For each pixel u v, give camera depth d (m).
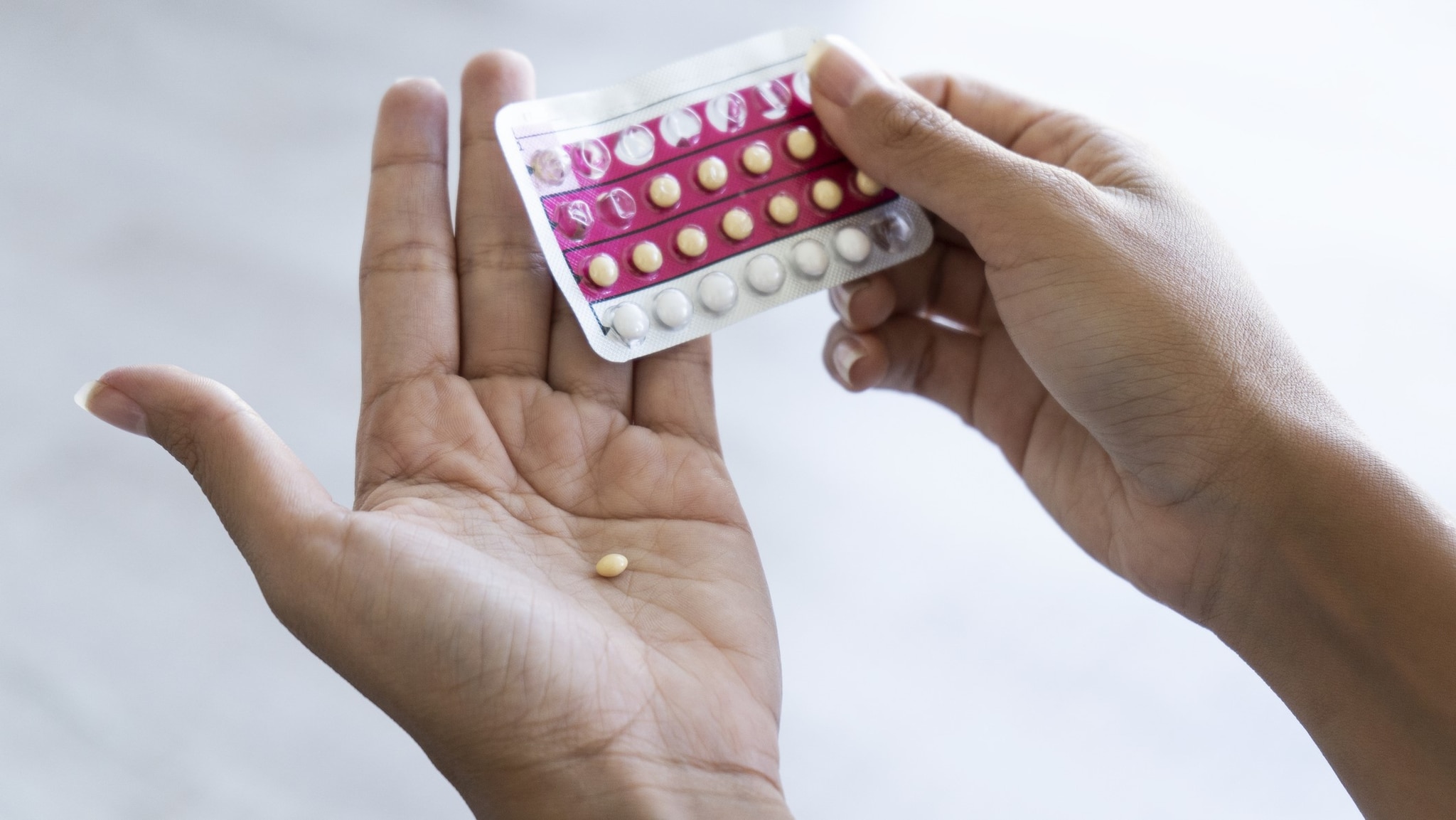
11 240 0.69
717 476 0.56
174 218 0.70
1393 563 0.53
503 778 0.51
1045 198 0.55
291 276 0.69
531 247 0.56
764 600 0.54
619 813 0.50
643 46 0.72
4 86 0.71
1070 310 0.54
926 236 0.58
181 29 0.72
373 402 0.55
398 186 0.56
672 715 0.51
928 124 0.55
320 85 0.71
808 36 0.58
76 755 0.64
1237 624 0.56
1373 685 0.53
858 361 0.60
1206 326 0.54
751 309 0.57
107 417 0.52
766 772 0.52
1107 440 0.56
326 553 0.51
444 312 0.56
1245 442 0.54
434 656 0.50
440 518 0.53
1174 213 0.56
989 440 0.62
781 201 0.57
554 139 0.56
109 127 0.71
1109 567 0.59
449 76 0.71
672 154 0.57
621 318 0.55
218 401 0.52
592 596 0.53
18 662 0.65
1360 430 0.54
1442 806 0.53
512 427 0.55
